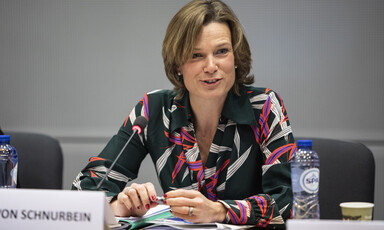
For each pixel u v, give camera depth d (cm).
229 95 351
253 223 295
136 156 365
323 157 386
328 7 674
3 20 726
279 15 681
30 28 723
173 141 357
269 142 344
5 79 729
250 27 686
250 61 360
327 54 676
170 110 364
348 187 373
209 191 347
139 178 708
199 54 330
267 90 362
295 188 284
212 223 286
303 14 679
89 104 715
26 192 238
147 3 703
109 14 709
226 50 331
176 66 353
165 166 354
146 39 704
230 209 291
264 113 349
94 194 232
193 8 331
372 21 668
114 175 351
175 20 336
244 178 346
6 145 337
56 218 234
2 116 730
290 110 683
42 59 721
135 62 706
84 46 714
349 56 673
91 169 350
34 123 725
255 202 300
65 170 716
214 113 349
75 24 714
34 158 447
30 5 722
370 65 670
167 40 339
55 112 721
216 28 328
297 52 680
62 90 720
